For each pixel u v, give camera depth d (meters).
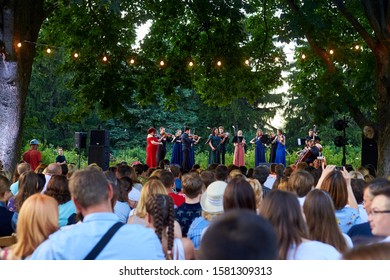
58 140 38.56
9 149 13.23
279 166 9.52
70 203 5.12
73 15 18.50
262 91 19.48
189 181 5.26
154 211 3.58
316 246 3.06
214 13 15.97
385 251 1.62
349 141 37.72
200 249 1.70
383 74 12.87
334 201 4.54
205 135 40.06
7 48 13.22
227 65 17.78
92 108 19.38
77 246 2.87
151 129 19.84
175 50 19.17
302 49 18.72
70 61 19.38
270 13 19.00
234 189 3.91
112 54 18.72
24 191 5.13
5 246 4.74
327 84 13.80
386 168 12.68
